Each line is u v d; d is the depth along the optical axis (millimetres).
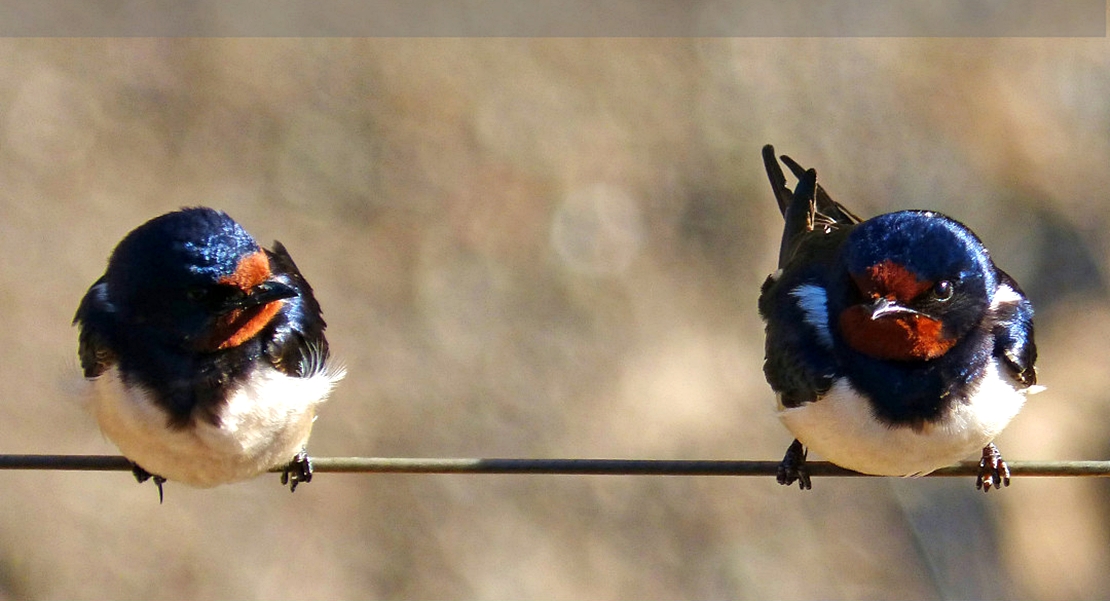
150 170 17766
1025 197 19312
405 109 18516
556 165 18297
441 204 17812
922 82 19922
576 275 17469
